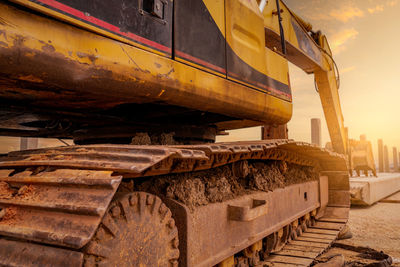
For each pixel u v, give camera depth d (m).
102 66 2.06
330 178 6.71
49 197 1.64
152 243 1.87
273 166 4.37
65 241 1.39
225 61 3.17
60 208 1.52
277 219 4.06
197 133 4.00
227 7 3.28
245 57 3.50
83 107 3.12
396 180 14.56
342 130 8.69
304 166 5.92
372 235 6.86
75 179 1.59
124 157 1.67
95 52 2.01
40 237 1.46
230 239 2.95
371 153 13.78
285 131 6.92
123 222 1.69
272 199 3.93
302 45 6.48
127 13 2.21
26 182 1.80
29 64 1.75
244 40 3.54
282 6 5.72
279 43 5.64
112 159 1.71
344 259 4.70
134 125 3.78
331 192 6.69
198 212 2.50
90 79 2.04
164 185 2.57
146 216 1.84
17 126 3.88
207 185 2.93
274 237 4.07
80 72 1.97
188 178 2.74
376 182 11.69
